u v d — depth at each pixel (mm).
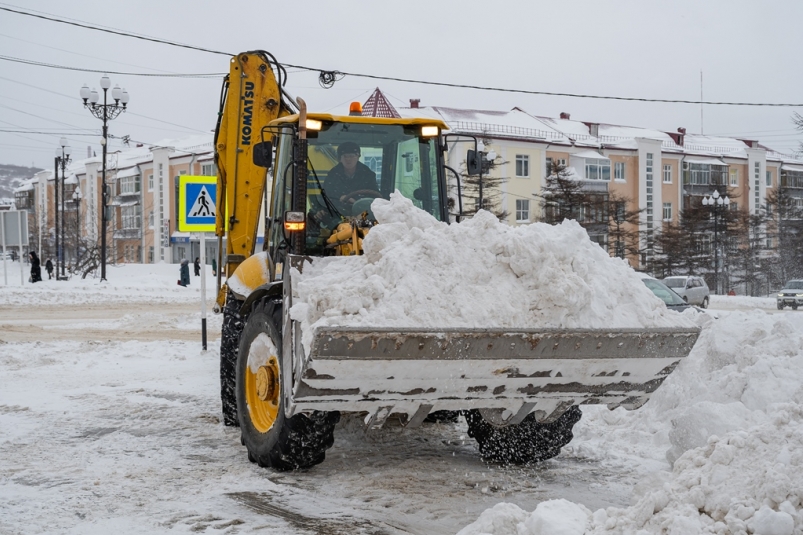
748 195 70625
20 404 8859
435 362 4855
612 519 3947
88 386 10109
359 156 6711
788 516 3594
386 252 5137
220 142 9164
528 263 5137
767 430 4215
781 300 34500
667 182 64688
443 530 4746
